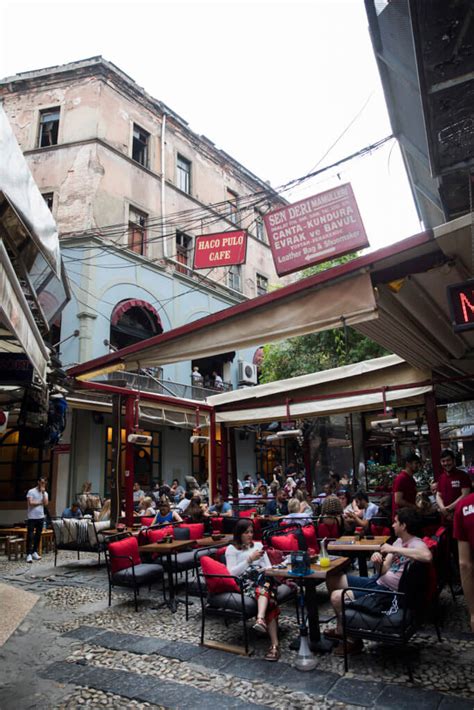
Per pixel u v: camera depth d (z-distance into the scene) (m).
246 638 4.62
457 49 3.53
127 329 19.23
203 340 6.12
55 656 4.74
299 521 8.32
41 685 4.11
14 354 6.62
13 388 7.71
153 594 7.13
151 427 19.36
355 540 6.26
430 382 8.36
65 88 19.84
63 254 17.72
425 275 4.82
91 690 3.99
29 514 10.66
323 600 6.46
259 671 4.22
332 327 4.95
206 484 19.27
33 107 19.92
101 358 7.48
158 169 21.67
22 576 8.77
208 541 7.26
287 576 4.62
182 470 20.62
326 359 17.77
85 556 10.98
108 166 19.22
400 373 8.95
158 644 4.97
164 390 19.44
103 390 9.19
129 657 4.66
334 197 7.56
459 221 4.11
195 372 21.94
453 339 6.62
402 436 15.32
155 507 13.78
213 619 5.80
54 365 7.63
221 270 24.83
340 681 3.94
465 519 3.39
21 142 19.67
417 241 4.30
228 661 4.47
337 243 7.44
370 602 4.21
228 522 9.02
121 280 18.84
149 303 19.80
